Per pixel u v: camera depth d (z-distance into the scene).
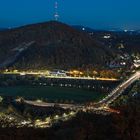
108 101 192.25
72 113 135.38
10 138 63.19
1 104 165.75
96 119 74.12
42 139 63.66
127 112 62.78
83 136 60.84
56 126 84.75
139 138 56.81
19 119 136.88
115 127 59.25
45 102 192.50
